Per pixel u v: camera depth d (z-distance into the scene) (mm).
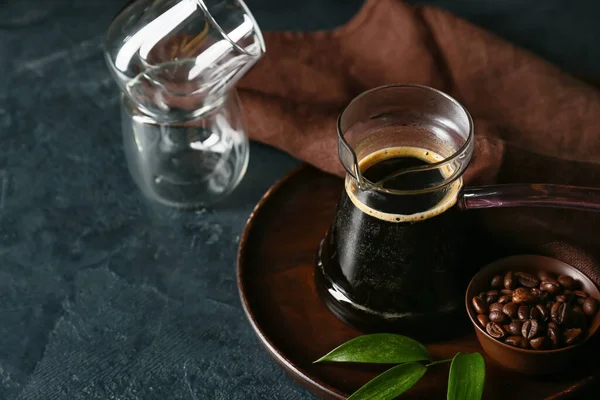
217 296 777
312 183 812
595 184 738
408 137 704
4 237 817
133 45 737
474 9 958
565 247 740
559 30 934
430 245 679
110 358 747
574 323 676
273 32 873
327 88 843
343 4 971
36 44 950
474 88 846
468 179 743
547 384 692
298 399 724
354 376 701
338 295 719
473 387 661
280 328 728
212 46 730
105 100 906
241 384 732
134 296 779
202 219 823
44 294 783
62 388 733
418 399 690
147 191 824
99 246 810
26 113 898
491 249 754
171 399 726
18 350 753
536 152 751
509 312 683
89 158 867
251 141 869
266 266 764
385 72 861
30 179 854
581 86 826
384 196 663
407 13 868
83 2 982
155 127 784
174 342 753
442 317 708
